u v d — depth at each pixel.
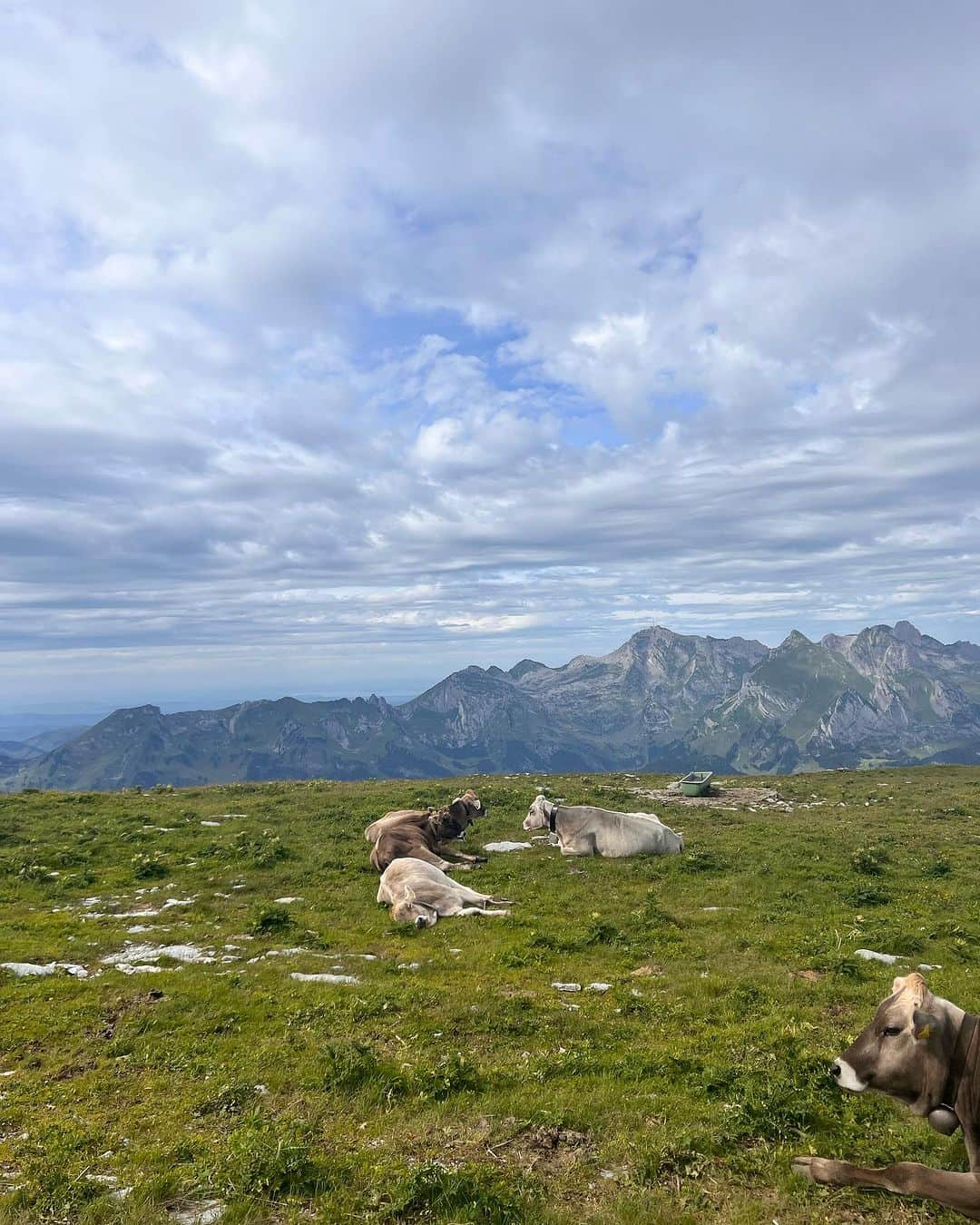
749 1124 7.93
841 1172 6.95
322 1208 6.61
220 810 30.53
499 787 36.44
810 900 18.09
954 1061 6.48
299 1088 8.89
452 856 22.41
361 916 17.08
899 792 39.19
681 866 21.28
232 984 12.43
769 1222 6.54
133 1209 6.47
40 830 26.38
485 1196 6.65
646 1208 6.66
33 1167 7.14
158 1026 10.71
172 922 16.53
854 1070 6.80
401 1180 6.82
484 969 13.37
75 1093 8.79
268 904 17.92
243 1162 7.09
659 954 14.23
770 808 33.88
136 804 32.16
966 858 23.14
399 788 36.78
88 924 16.27
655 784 40.94
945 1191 6.28
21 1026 10.68
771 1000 11.72
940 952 14.44
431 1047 10.04
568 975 13.09
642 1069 9.26
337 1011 11.14
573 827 23.28
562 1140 7.84
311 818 28.75
